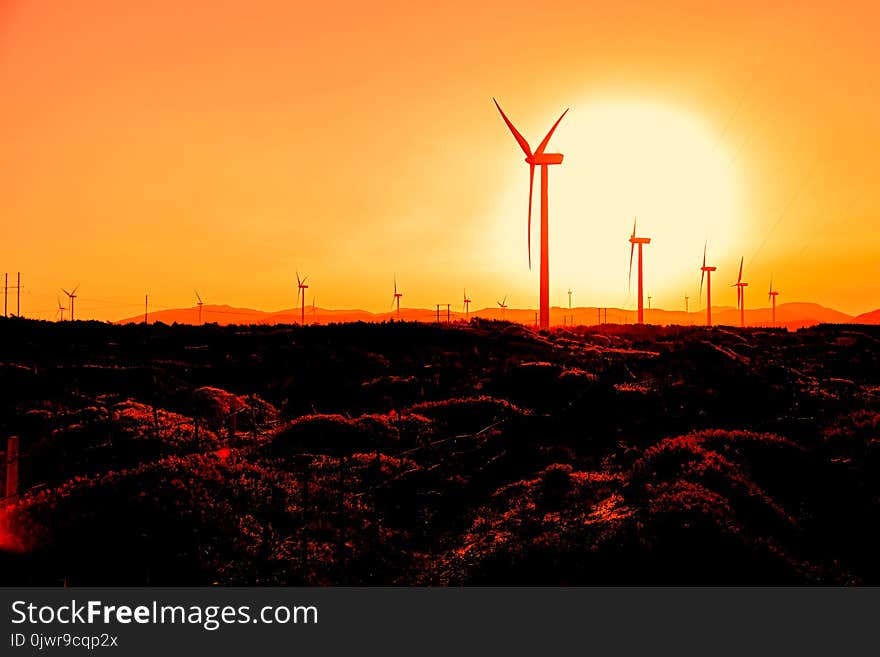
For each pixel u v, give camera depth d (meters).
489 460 31.30
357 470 28.95
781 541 20.84
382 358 67.25
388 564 20.02
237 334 79.19
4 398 42.25
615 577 17.86
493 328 83.69
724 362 56.41
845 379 55.84
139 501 20.78
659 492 22.78
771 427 36.59
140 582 17.31
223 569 18.28
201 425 38.03
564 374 52.78
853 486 26.69
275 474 26.73
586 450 33.69
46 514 20.20
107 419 35.47
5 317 77.88
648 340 82.56
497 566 19.00
